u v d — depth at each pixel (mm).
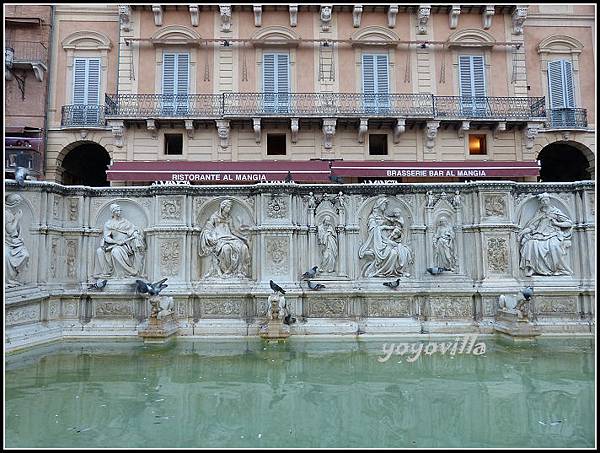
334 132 22609
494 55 24125
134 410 6508
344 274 11219
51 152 23484
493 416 6344
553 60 24781
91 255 11273
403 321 10906
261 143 23000
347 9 23594
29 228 10398
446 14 24219
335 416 6355
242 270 11203
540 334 10047
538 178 25297
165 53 23391
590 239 11195
